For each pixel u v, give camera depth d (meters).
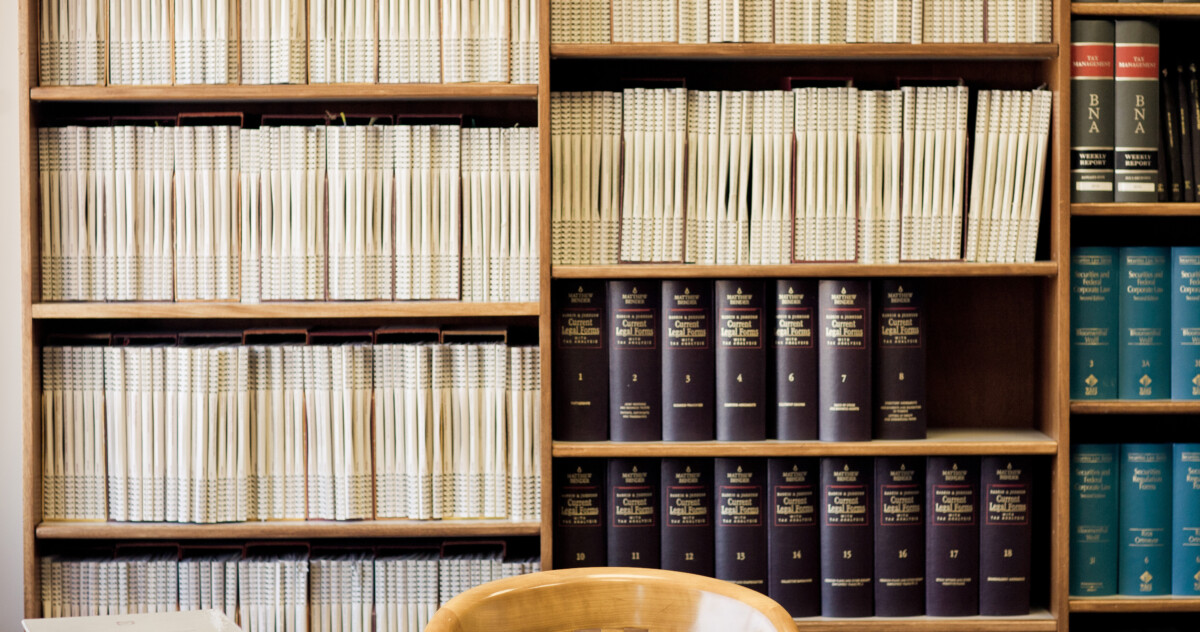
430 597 1.90
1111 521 1.90
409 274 1.89
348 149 1.88
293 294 1.89
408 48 1.87
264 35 1.86
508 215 1.89
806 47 1.84
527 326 2.15
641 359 1.89
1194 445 1.88
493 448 1.91
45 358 1.88
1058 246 1.84
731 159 1.88
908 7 1.85
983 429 2.08
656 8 1.84
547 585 1.48
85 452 1.89
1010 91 1.87
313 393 1.89
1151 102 1.86
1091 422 2.17
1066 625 1.87
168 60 1.87
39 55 1.87
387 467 1.90
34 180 1.86
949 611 1.89
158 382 1.88
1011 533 1.89
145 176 1.88
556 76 2.07
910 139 1.87
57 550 1.98
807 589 1.90
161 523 1.89
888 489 1.89
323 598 1.90
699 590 1.48
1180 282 1.88
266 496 1.89
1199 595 1.89
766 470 1.90
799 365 1.89
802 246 1.89
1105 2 1.86
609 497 1.90
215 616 1.52
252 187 1.88
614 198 1.88
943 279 2.13
